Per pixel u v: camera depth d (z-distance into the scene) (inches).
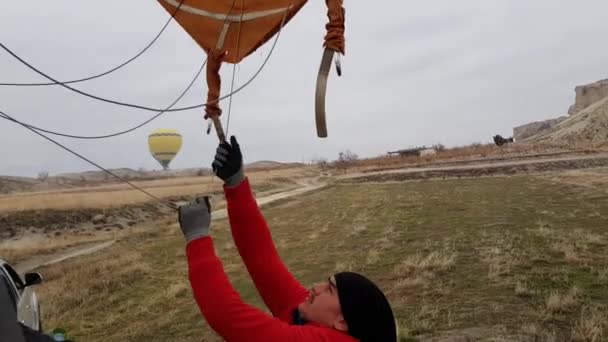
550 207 832.9
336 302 86.4
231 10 117.2
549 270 420.5
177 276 654.5
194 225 87.7
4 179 4340.6
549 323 308.0
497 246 534.0
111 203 1756.9
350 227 843.4
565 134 3570.4
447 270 453.1
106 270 754.8
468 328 308.2
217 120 118.9
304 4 115.0
